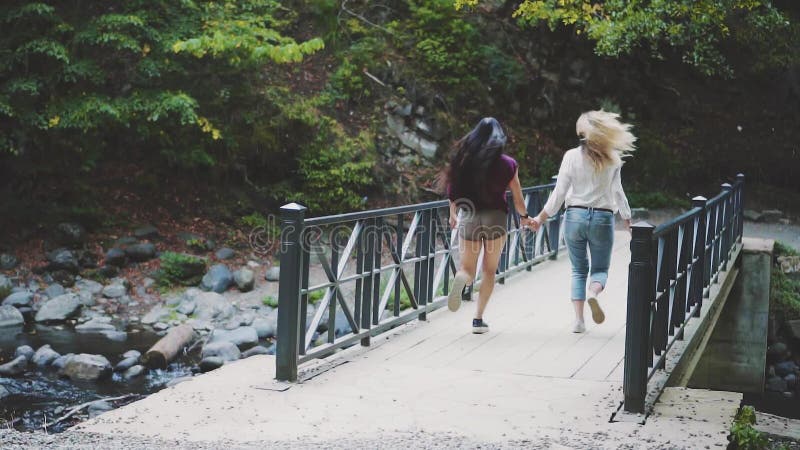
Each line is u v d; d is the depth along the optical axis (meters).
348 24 19.09
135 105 13.59
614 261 12.07
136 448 4.42
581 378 6.06
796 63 21.86
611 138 6.92
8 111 13.04
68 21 13.74
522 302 9.10
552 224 12.21
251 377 6.01
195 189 16.48
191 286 13.99
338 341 6.57
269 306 13.46
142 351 10.80
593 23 13.88
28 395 8.61
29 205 14.81
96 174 15.96
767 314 12.73
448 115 18.55
